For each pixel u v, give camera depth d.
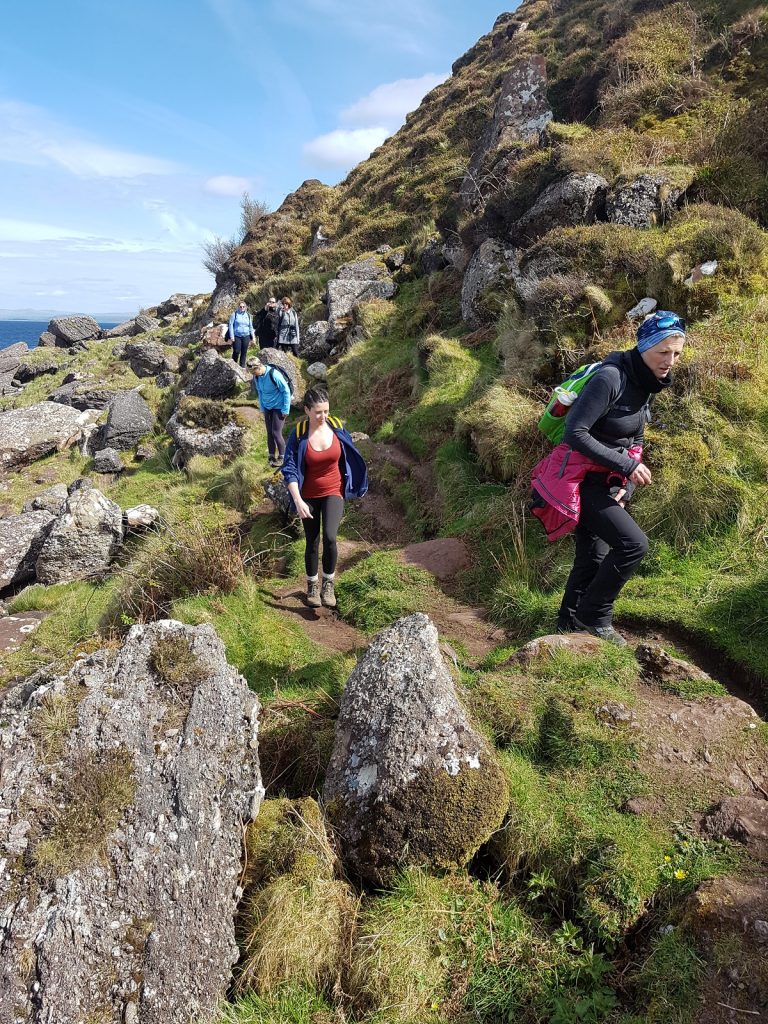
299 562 6.29
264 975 2.42
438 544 5.92
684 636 3.98
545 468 3.75
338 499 5.18
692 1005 2.07
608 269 7.44
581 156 9.24
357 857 2.75
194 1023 2.27
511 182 10.17
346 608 5.31
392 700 2.97
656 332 3.31
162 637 3.21
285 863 2.68
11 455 14.45
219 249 29.41
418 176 20.27
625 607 4.22
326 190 25.34
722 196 8.12
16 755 2.73
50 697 2.92
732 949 2.15
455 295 11.77
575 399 3.70
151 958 2.31
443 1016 2.29
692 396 5.31
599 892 2.50
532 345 7.37
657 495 4.91
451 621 4.88
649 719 3.22
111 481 12.75
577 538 4.12
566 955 2.40
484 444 6.58
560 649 3.73
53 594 7.67
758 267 6.59
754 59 10.66
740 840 2.59
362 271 15.58
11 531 8.70
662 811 2.77
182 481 10.50
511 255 9.77
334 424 5.14
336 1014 2.33
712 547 4.61
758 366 5.52
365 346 12.41
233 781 2.79
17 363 27.75
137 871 2.46
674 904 2.41
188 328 24.52
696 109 10.21
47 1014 2.14
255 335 16.25
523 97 14.68
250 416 11.13
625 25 13.96
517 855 2.73
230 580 5.68
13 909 2.32
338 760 3.02
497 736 3.28
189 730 2.85
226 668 3.15
